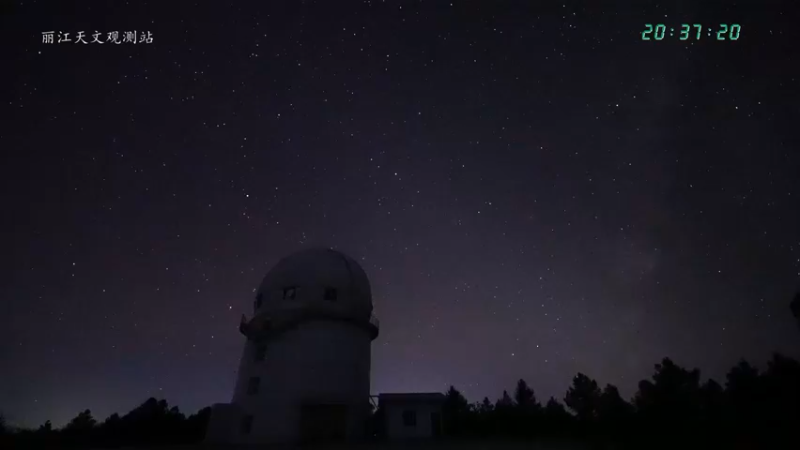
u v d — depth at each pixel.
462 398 41.31
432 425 26.00
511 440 23.47
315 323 28.88
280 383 26.98
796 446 17.69
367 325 30.89
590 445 20.72
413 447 20.45
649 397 39.59
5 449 26.17
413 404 26.44
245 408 26.91
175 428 34.50
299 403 26.17
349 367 28.27
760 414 23.00
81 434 31.41
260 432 25.67
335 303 30.14
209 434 26.55
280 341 28.38
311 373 27.16
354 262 34.97
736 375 35.25
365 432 27.17
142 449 22.89
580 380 50.94
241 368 29.33
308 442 24.20
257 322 28.97
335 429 25.62
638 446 19.97
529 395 54.12
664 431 23.55
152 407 36.75
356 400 27.59
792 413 21.77
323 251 34.22
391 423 25.81
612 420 30.50
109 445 27.59
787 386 25.39
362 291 32.50
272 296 30.72
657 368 43.28
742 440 19.19
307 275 31.00
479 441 23.00
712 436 20.53
